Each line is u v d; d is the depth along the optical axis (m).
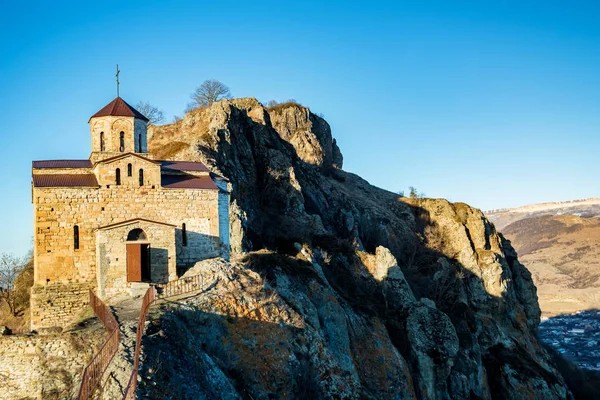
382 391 54.81
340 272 71.81
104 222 50.31
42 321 48.06
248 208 81.44
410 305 70.56
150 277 48.62
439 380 66.75
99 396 27.83
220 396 32.03
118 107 55.16
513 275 113.38
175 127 105.56
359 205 114.00
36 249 48.75
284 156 96.81
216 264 44.81
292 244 73.12
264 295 42.72
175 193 52.84
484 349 86.00
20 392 37.97
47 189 49.16
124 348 31.64
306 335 42.53
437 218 118.31
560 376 96.62
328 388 41.22
